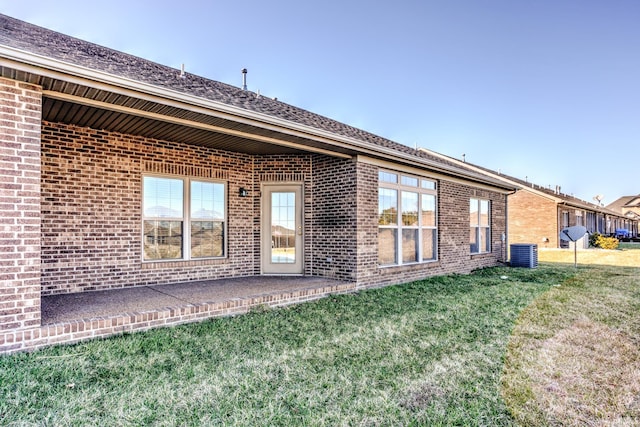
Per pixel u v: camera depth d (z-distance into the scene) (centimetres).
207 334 472
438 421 285
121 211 688
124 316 466
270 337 470
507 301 716
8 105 397
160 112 536
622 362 411
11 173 395
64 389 319
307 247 876
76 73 408
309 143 707
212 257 816
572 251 2134
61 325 420
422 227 1012
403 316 587
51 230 616
